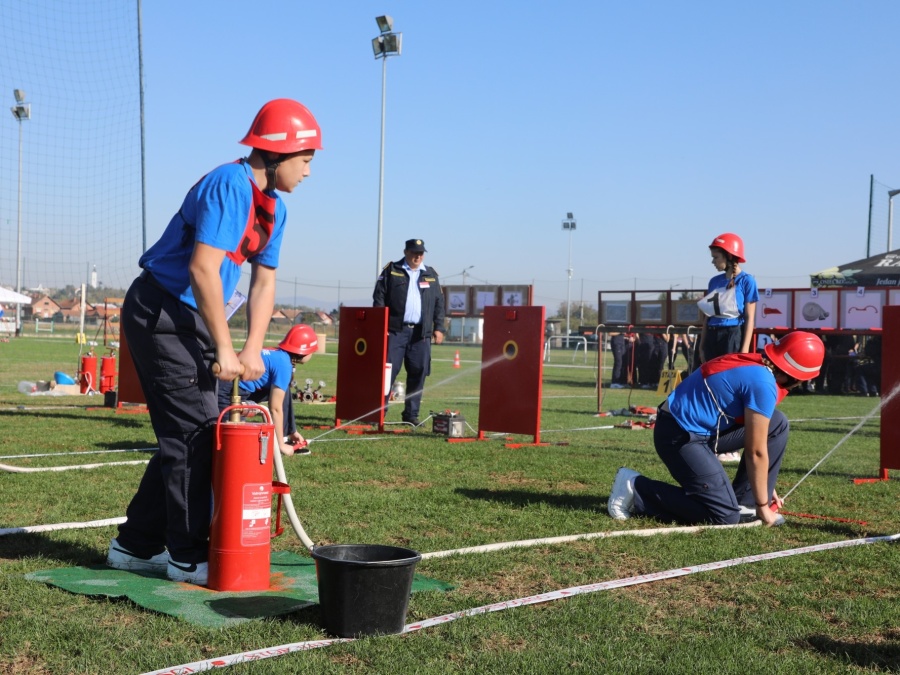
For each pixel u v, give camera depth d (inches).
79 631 121.4
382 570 122.3
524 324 354.3
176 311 146.3
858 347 784.3
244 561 142.7
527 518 209.8
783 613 140.0
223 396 287.7
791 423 482.9
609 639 124.8
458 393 666.8
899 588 157.2
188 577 147.5
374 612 123.0
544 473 279.7
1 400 508.1
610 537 190.7
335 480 257.1
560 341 1916.8
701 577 161.0
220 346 141.0
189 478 147.6
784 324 787.4
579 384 827.4
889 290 740.7
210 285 140.2
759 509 207.8
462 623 128.7
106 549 170.4
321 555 125.4
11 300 1384.1
